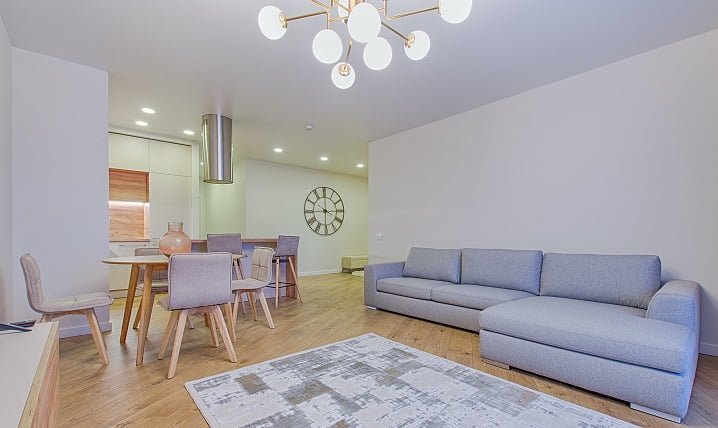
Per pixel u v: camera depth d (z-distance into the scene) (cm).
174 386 206
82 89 304
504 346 232
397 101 386
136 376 221
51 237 291
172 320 252
